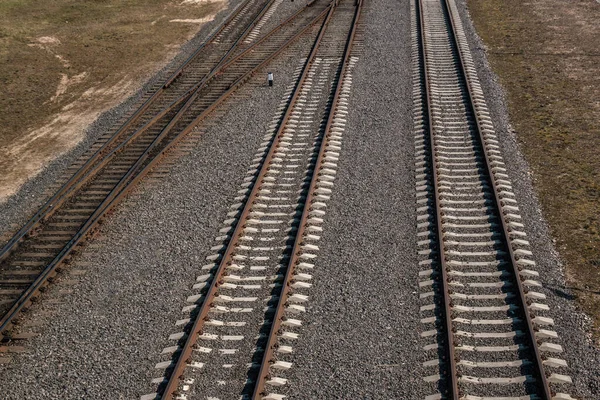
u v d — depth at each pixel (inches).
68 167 620.1
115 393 353.4
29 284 449.1
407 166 572.1
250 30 1004.6
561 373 348.5
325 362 366.0
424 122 650.2
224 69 845.8
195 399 346.6
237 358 372.5
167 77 836.6
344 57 830.5
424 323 390.0
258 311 408.5
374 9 1054.4
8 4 1248.8
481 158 577.9
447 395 339.0
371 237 475.5
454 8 1050.1
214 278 431.8
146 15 1170.0
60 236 505.0
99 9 1219.9
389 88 738.8
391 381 350.6
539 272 430.0
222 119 692.7
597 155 584.4
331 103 706.2
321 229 486.9
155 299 425.4
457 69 791.1
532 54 855.1
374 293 417.7
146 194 555.2
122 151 641.6
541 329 379.9
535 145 612.1
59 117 758.5
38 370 374.3
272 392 348.2
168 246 481.1
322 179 555.8
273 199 531.8
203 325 398.6
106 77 877.8
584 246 457.7
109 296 431.8
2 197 580.1
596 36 908.0
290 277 434.6
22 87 852.0
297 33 948.0
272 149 606.5
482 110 678.5
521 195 522.9
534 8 1066.7
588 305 400.2
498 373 350.9
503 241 458.9
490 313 394.3
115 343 389.4
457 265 439.5
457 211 501.7
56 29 1100.5
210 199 538.0
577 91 729.6
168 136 662.5
